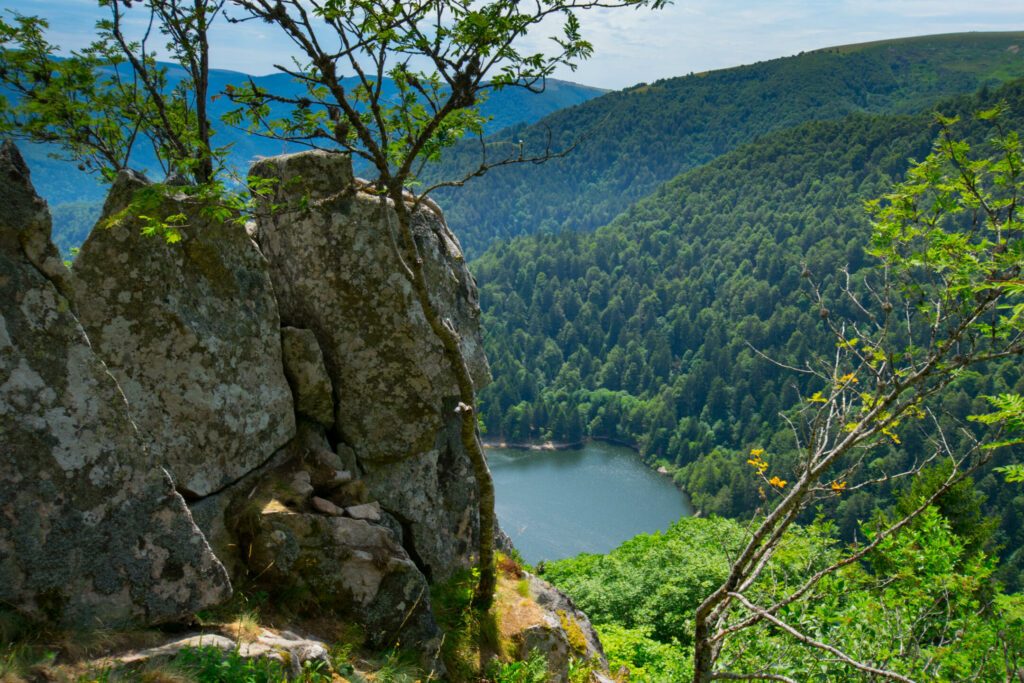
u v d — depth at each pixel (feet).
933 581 36.99
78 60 36.37
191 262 25.09
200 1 31.30
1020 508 310.65
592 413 605.31
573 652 33.42
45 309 17.69
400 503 30.17
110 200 24.07
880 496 316.81
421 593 25.44
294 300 29.63
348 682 20.58
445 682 25.14
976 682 31.81
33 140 38.27
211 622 20.25
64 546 17.54
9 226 17.08
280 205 25.03
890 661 31.83
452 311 33.19
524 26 21.65
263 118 23.11
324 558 24.06
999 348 21.29
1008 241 21.54
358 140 24.88
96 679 15.93
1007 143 21.81
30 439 17.21
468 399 26.55
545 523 388.16
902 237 24.30
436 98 24.45
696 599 82.38
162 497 19.26
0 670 14.92
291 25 20.47
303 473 27.12
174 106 40.04
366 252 29.48
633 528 388.16
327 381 28.73
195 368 24.93
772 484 22.90
